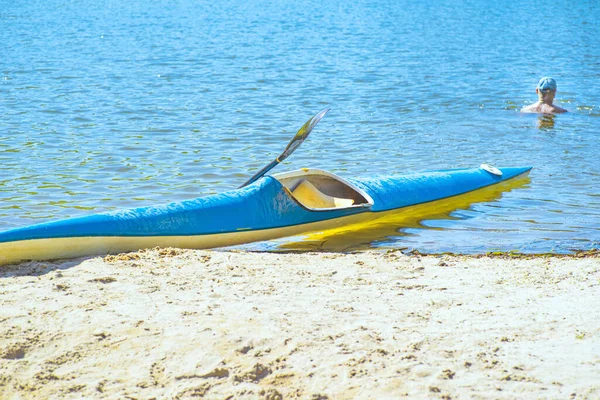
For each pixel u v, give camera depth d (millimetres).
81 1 54562
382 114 15469
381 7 49000
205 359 4684
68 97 17172
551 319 5297
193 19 40281
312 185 8695
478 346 4840
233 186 10008
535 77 20672
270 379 4480
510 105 16562
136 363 4668
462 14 43406
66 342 4902
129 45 28266
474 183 9734
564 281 6227
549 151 12172
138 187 9867
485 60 24234
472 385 4355
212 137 13117
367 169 10969
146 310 5387
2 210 8773
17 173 10492
